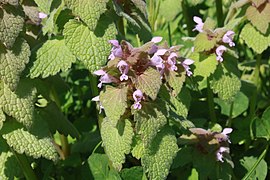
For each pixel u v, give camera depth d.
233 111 0.44
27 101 0.32
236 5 0.40
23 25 0.31
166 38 0.53
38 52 0.32
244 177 0.37
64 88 0.41
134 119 0.29
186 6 0.53
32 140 0.33
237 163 0.40
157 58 0.29
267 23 0.38
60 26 0.33
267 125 0.40
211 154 0.36
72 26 0.32
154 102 0.30
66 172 0.40
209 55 0.37
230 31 0.37
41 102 0.41
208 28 0.37
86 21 0.31
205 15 0.59
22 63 0.31
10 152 0.34
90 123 0.46
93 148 0.40
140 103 0.30
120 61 0.29
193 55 0.37
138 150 0.31
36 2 0.36
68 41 0.31
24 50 0.31
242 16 0.40
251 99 0.44
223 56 0.38
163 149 0.30
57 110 0.38
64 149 0.43
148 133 0.29
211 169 0.36
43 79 0.37
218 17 0.50
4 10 0.31
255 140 0.42
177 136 0.39
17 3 0.31
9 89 0.32
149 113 0.30
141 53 0.29
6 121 0.33
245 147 0.42
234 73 0.38
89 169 0.36
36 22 0.35
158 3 0.50
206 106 0.44
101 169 0.36
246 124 0.43
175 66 0.33
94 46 0.31
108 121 0.31
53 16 0.33
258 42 0.39
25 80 0.32
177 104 0.35
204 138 0.36
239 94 0.44
